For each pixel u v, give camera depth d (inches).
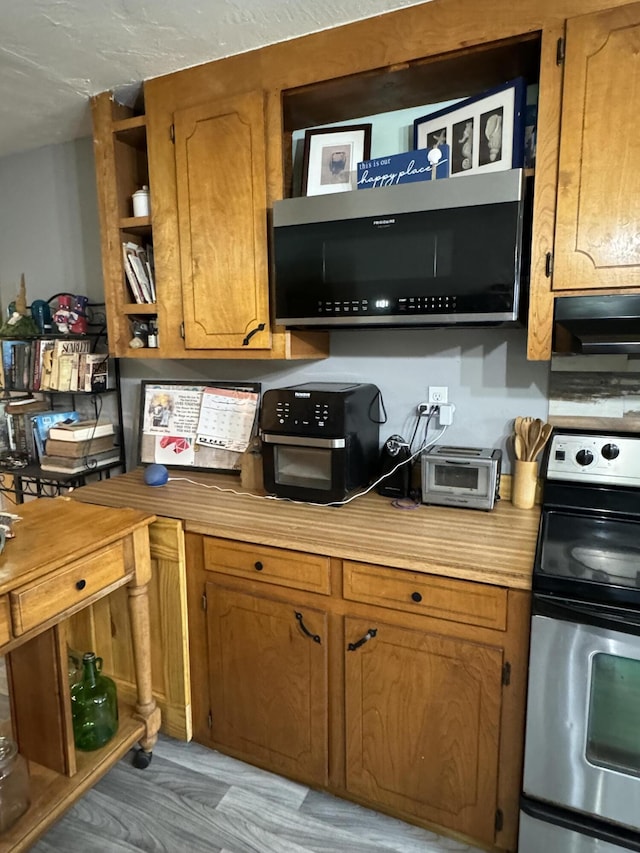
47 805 56.8
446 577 52.4
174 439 90.8
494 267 55.1
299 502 71.3
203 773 69.1
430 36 57.8
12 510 65.9
